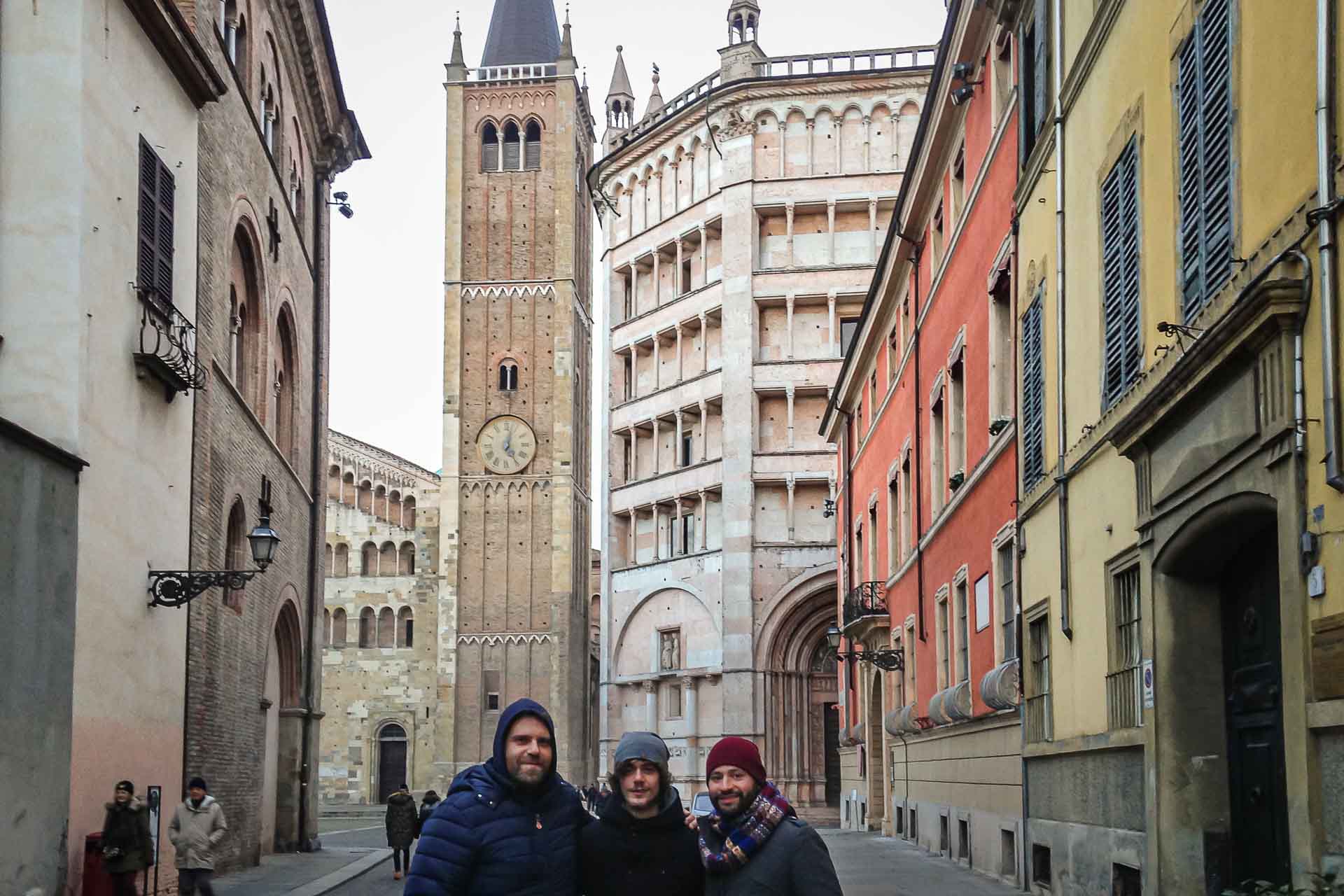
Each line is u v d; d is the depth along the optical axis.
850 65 66.25
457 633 90.19
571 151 95.56
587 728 98.56
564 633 90.56
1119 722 15.30
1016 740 21.66
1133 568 14.84
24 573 16.12
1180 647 13.17
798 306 66.38
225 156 27.44
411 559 91.75
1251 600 12.37
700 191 69.69
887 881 24.28
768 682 64.69
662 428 71.75
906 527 36.00
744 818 6.71
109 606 19.42
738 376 65.81
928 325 31.81
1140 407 13.04
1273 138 10.30
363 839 48.38
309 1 36.12
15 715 15.80
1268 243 10.30
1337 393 9.12
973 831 26.09
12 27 18.70
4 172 18.48
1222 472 11.39
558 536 91.62
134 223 20.70
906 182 32.03
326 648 90.56
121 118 20.27
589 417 102.94
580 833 6.73
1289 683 9.98
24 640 16.08
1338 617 9.19
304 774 38.53
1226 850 12.91
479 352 94.00
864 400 45.22
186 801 18.67
